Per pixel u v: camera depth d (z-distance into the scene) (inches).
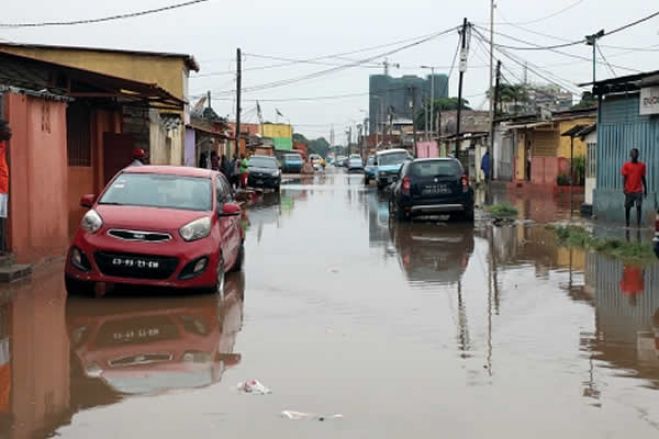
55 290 452.8
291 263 584.1
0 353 313.6
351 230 845.8
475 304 424.8
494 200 1417.3
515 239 759.1
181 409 246.2
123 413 242.1
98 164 875.4
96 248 425.4
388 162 1745.8
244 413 243.0
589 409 249.3
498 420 238.5
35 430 227.1
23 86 559.8
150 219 437.4
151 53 1247.5
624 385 275.6
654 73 790.5
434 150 2415.1
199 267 433.4
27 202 526.3
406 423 235.3
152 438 221.5
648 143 854.5
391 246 697.0
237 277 516.7
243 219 978.1
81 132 836.0
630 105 892.6
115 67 1250.6
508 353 319.3
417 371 291.7
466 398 259.8
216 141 2210.9
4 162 472.4
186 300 428.1
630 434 227.3
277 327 364.5
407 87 3351.4
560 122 1582.2
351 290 467.8
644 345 333.4
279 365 298.7
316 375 285.4
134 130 1031.6
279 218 1002.1
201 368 293.4
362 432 227.3
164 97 792.9
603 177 957.2
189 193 474.3
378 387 271.3
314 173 3479.3
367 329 361.7
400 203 922.7
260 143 3203.7
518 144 1857.8
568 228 809.5
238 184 1534.2
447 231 840.3
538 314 398.0
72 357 308.2
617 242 669.3
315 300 434.6
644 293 458.3
